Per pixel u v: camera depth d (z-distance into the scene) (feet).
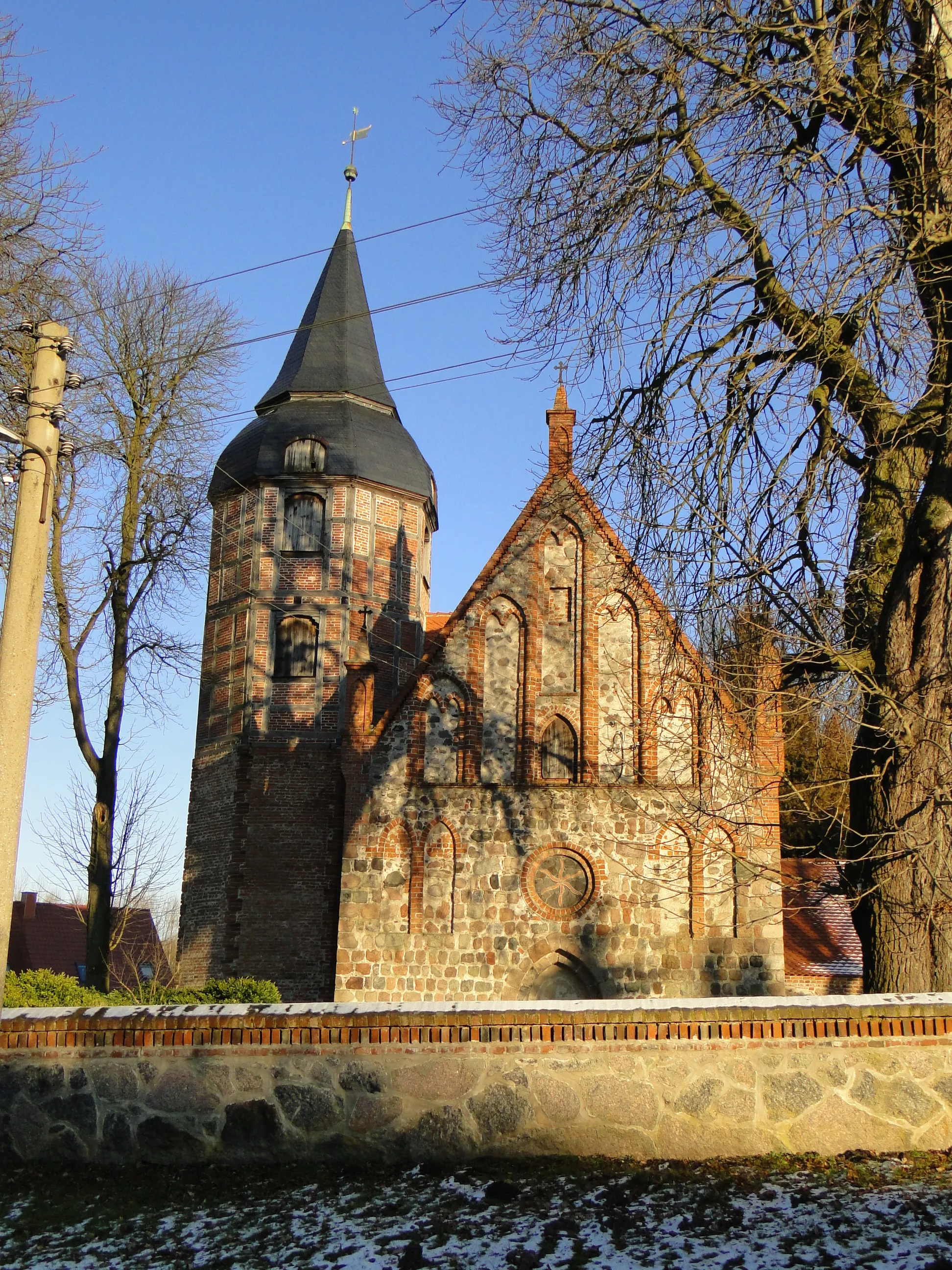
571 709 79.51
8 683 37.52
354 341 117.19
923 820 41.24
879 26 42.06
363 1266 28.78
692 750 58.54
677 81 44.73
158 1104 35.91
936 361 42.73
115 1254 30.22
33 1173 35.35
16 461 41.34
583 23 46.16
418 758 79.25
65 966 151.74
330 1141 35.27
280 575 106.73
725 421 43.86
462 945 75.97
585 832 77.00
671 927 75.20
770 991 73.87
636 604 80.02
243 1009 36.96
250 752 102.17
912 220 41.24
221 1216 32.17
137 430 88.63
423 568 114.52
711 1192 32.17
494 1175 33.83
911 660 42.16
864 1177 32.63
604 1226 30.32
